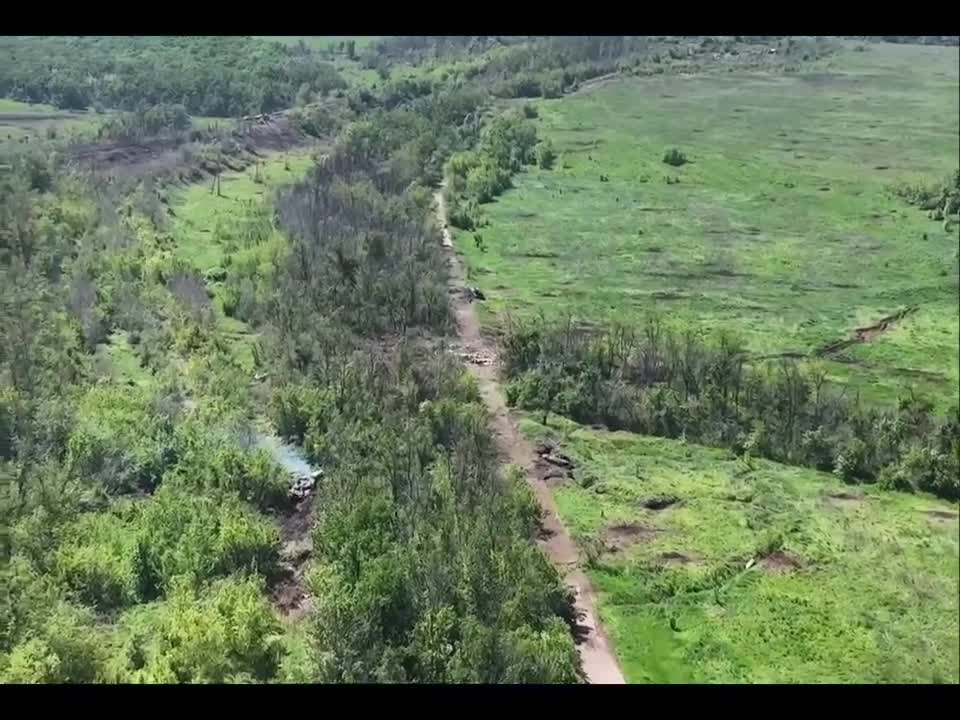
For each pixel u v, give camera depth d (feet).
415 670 92.73
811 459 145.18
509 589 102.47
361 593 97.30
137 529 110.11
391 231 208.85
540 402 153.38
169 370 144.56
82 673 91.50
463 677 91.97
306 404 133.69
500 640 94.48
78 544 107.04
